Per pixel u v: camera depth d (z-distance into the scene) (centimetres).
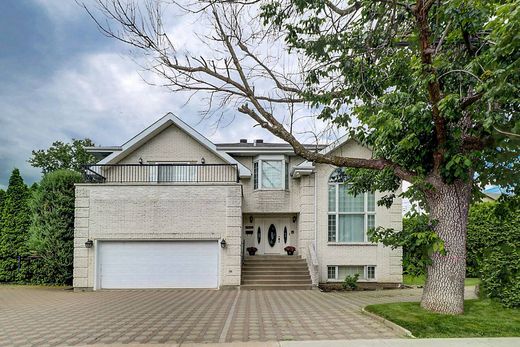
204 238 1702
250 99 1015
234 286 1659
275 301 1284
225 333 809
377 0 850
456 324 818
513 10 573
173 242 1720
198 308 1138
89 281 1667
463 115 882
